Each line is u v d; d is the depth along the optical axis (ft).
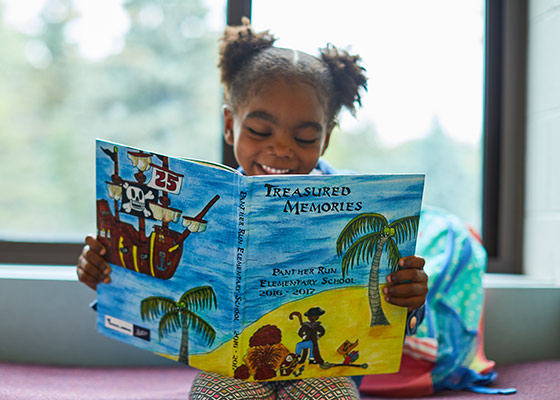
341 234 2.79
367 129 11.31
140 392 3.96
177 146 13.10
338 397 2.85
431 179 10.07
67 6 13.25
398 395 4.02
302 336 2.85
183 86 13.04
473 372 4.18
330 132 4.28
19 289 4.77
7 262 5.35
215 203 2.71
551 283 5.12
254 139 4.04
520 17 5.64
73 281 4.82
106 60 13.23
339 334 2.90
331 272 2.82
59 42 13.37
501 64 5.69
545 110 5.29
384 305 2.94
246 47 4.20
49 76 13.46
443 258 4.39
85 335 4.83
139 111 13.17
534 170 5.47
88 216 13.99
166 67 13.07
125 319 3.08
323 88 4.09
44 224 13.83
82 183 13.87
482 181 5.73
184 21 12.98
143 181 2.88
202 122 13.02
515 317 4.96
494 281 5.20
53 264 5.39
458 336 4.21
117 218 3.00
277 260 2.72
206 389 2.89
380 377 4.10
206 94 13.00
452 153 10.09
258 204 2.64
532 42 5.53
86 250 3.17
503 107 5.65
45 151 13.66
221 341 2.79
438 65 7.27
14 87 13.42
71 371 4.57
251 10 5.51
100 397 3.69
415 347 4.06
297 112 3.98
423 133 10.25
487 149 5.69
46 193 13.79
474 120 5.95
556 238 5.09
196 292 2.83
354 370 2.98
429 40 7.31
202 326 2.84
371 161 11.38
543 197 5.30
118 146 2.91
